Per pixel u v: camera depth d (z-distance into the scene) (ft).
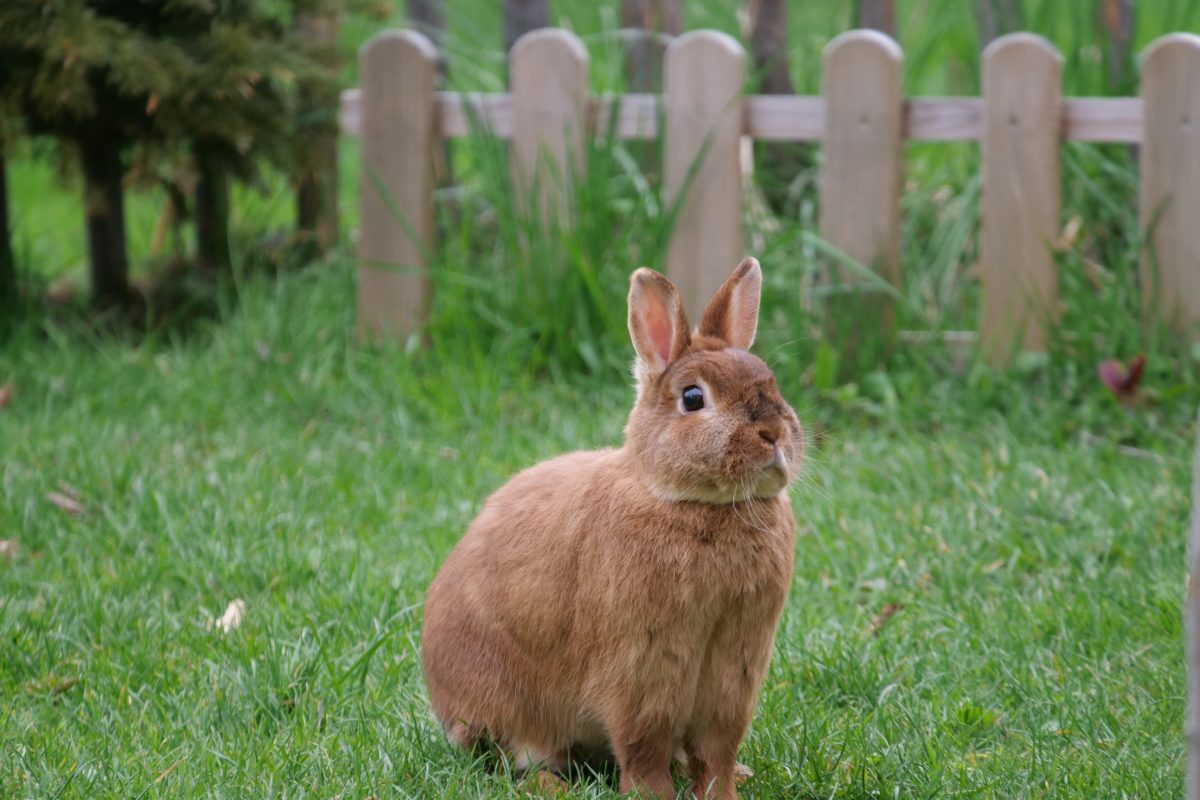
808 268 34.35
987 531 24.79
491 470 28.45
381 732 18.12
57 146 35.86
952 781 16.83
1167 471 27.20
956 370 32.76
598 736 17.40
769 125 32.91
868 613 22.47
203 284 38.91
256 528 25.04
